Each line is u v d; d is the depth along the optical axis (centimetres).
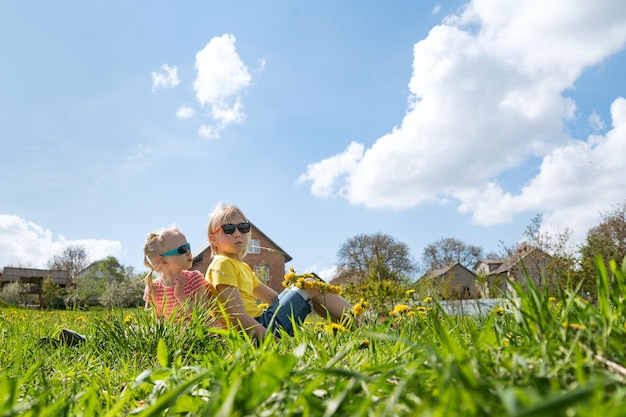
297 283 377
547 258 1941
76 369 233
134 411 130
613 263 127
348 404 96
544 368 99
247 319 351
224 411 83
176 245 372
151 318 315
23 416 106
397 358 150
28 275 5053
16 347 286
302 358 162
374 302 1425
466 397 73
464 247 5547
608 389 87
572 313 123
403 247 4747
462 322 221
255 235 4000
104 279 4419
